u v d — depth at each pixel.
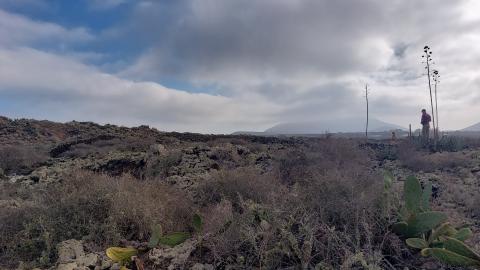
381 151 16.16
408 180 4.90
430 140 19.03
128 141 20.69
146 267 4.59
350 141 14.38
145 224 5.60
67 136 34.47
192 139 24.34
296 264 4.19
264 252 4.19
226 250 4.47
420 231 4.47
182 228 5.83
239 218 4.70
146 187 6.73
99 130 33.41
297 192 5.24
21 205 6.37
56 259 5.00
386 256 4.33
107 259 4.78
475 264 3.80
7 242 5.48
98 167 12.44
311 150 11.73
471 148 16.86
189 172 10.74
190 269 4.37
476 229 5.52
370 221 4.57
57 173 11.58
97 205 5.88
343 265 3.85
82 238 5.35
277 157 10.37
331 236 4.25
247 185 6.52
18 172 15.78
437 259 4.14
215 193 6.68
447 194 7.90
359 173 6.47
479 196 7.13
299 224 4.60
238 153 13.46
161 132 29.45
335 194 4.89
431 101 21.08
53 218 5.72
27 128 34.28
